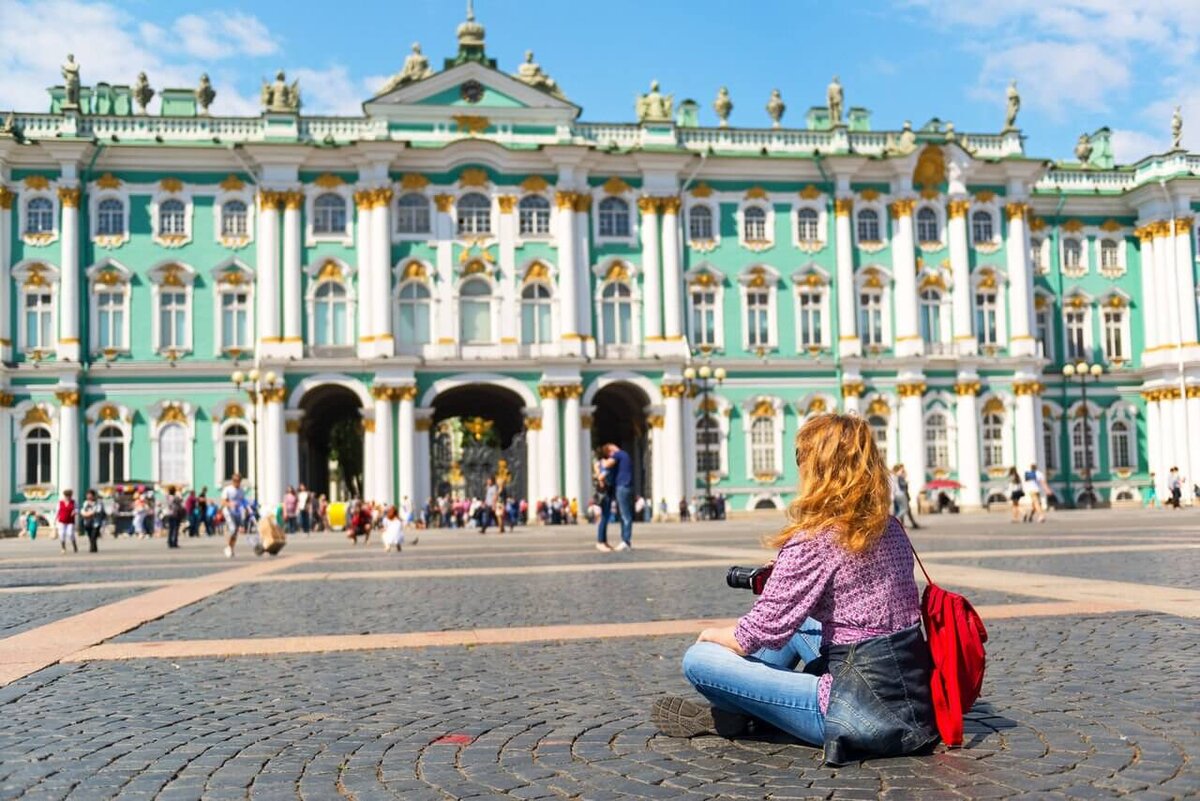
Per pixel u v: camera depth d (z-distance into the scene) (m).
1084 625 11.73
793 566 6.29
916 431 63.03
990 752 6.52
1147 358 68.62
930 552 24.16
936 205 64.50
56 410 57.50
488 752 6.93
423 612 14.62
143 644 11.83
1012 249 65.12
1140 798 5.63
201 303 59.03
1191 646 10.30
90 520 37.75
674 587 17.27
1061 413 67.69
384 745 7.19
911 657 6.36
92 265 58.34
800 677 6.48
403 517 50.53
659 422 60.75
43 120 58.19
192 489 58.16
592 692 8.83
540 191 60.88
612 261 61.41
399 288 59.44
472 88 60.75
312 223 59.31
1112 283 69.06
